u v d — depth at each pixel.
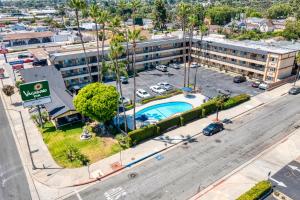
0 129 54.56
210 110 59.22
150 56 94.88
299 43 94.56
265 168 40.41
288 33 116.94
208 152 45.06
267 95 70.12
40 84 50.75
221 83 80.12
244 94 67.50
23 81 74.19
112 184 37.91
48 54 81.62
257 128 52.78
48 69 74.06
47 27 184.75
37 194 36.28
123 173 40.22
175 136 50.41
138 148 46.50
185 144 47.72
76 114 57.34
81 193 36.28
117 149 46.19
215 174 39.34
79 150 45.81
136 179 38.78
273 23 165.62
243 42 93.38
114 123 55.75
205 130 50.81
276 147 45.94
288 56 76.75
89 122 55.97
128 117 59.28
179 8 78.94
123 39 81.81
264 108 62.25
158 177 39.09
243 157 43.38
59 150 45.94
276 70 76.12
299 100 66.50
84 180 38.62
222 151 45.25
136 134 47.31
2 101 69.62
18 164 42.78
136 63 91.88
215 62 94.88
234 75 87.44
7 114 61.50
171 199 34.78
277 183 36.94
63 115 52.84
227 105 61.97
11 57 117.25
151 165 42.00
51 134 51.56
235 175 38.97
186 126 54.19
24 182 38.66
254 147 46.19
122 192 36.25
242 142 47.88
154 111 63.06
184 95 70.75
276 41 100.12
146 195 35.62
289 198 34.12
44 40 144.88
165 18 160.88
